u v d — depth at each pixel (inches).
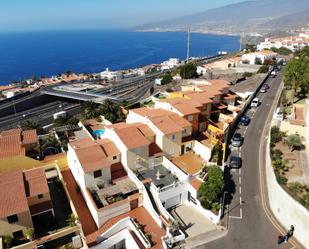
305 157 1956.2
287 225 1571.1
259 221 1625.2
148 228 1523.1
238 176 1989.4
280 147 2108.8
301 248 1460.4
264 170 2052.2
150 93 4333.2
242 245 1475.1
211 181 1675.7
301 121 2301.9
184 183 1742.1
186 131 2151.8
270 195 1772.9
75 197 1742.1
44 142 2199.8
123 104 3499.0
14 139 2103.8
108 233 1467.8
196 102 2511.1
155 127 1998.0
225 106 2871.6
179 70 5088.6
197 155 2129.7
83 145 1866.4
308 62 3100.4
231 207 1723.7
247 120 2748.5
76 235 1502.2
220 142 2217.0
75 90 5260.8
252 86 3752.5
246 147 2343.8
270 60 5315.0
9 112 4298.7
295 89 2997.0
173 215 1684.3
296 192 1581.0
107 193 1638.8
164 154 2011.6
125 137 1847.9
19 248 1347.2
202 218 1664.6
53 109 4559.5
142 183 1672.0
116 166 1863.9
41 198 1536.7
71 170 1966.0
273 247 1465.3
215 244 1476.4
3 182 1541.6
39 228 1502.2
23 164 1908.2
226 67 5172.2
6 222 1363.2
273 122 2532.0
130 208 1637.6
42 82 7746.1
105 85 5876.0
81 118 3100.4
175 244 1469.0
